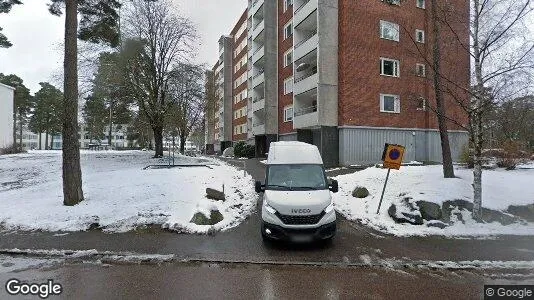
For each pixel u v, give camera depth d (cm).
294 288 578
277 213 792
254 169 2292
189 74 2884
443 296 551
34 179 1750
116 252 761
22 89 5409
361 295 552
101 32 1764
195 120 4878
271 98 3675
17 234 896
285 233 775
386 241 865
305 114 2741
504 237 909
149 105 2856
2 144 4072
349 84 2525
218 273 646
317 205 791
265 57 3678
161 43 2814
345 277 631
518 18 988
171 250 778
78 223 959
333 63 2566
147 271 654
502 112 1393
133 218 986
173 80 2850
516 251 789
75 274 636
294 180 909
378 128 2581
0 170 2122
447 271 668
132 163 2430
